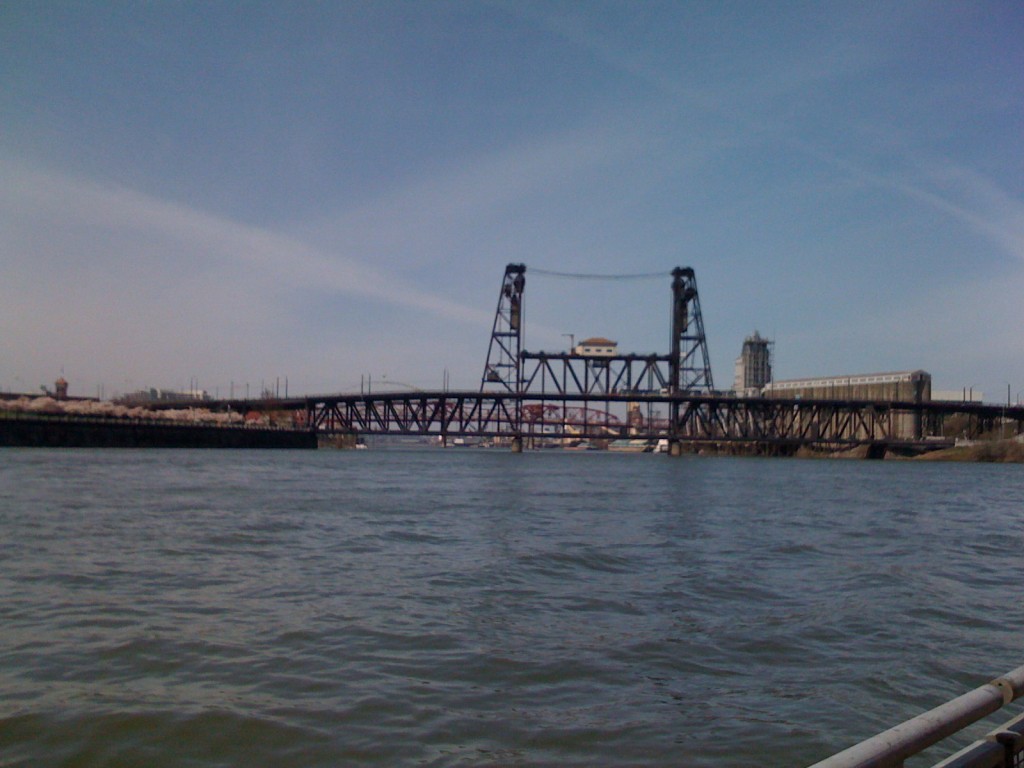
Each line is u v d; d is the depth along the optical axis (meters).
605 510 54.91
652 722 14.70
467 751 13.31
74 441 155.38
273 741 13.53
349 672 17.03
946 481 112.12
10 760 12.71
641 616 22.61
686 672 17.64
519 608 23.28
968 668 18.25
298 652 18.38
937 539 42.00
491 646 19.17
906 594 26.33
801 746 13.75
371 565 30.05
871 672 17.83
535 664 17.88
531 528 42.88
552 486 83.38
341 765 12.74
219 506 51.16
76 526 38.91
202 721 14.23
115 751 13.10
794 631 21.19
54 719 14.20
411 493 67.94
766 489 85.44
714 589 26.58
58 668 16.92
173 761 12.79
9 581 25.34
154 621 20.83
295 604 23.17
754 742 13.88
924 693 16.55
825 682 17.12
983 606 24.80
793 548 36.88
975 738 14.12
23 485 63.34
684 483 94.62
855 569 31.20
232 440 194.75
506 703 15.51
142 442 171.00
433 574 28.34
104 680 16.27
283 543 35.28
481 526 43.38
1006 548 39.25
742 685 16.86
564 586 26.66
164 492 61.38
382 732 13.98
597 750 13.48
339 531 40.00
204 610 22.17
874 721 14.91
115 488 63.47
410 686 16.28
